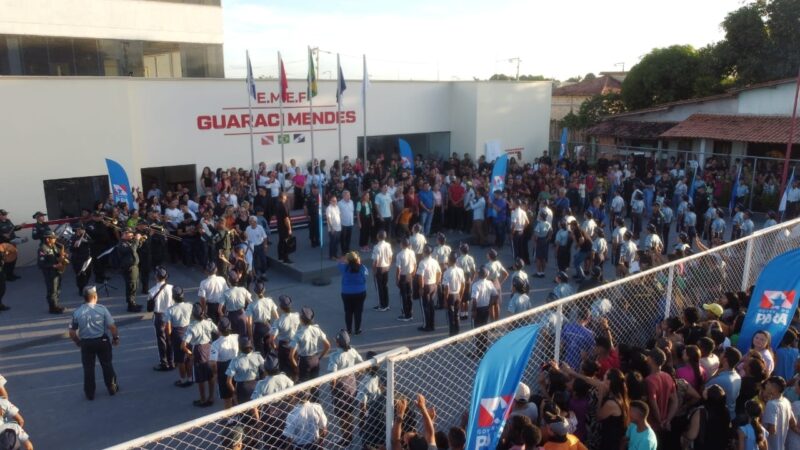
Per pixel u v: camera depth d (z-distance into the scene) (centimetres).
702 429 558
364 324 1182
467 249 1162
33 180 1638
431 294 1121
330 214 1533
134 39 2362
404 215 1672
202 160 2020
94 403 882
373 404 597
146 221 1461
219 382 797
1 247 1281
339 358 665
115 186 1513
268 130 2145
